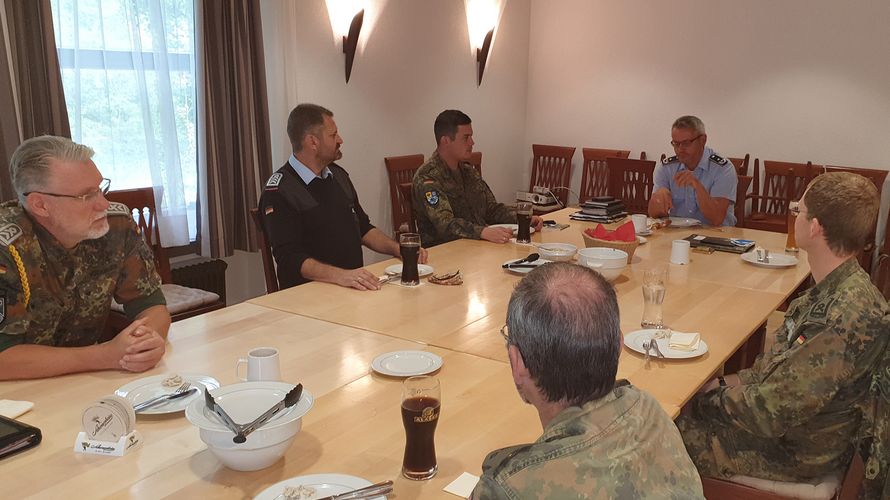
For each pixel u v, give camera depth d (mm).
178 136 3828
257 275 4344
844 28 5008
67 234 1741
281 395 1330
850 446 1690
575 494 856
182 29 3750
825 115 5172
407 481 1220
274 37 4074
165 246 3799
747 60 5363
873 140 5051
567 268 1011
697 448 1790
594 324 935
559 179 6215
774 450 1735
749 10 5293
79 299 1880
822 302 1615
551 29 6117
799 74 5207
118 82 3508
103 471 1249
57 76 3176
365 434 1385
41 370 1634
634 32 5754
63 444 1343
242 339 1904
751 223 5043
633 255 2904
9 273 1679
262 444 1202
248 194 4020
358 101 4691
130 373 1673
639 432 925
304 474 1243
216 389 1334
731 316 2158
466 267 2695
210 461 1284
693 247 3094
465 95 5617
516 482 878
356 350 1828
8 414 1442
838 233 1641
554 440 907
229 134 3924
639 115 5848
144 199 3328
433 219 3318
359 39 4602
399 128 5055
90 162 1732
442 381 1625
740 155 5520
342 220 2957
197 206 3898
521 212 3078
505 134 6156
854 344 1536
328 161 2912
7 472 1244
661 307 2096
